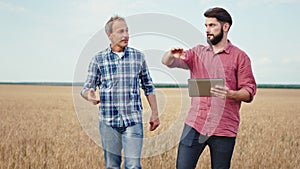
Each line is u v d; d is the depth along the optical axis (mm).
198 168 6195
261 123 13242
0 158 6770
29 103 21172
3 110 16812
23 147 7934
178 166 4078
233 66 3910
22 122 12617
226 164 4008
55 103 21453
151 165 6340
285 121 14000
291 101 26406
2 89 40406
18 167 6246
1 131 10305
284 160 7133
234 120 3971
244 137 9797
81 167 6113
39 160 6629
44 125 11719
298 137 10344
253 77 3938
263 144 8773
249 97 3834
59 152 7172
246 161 6828
